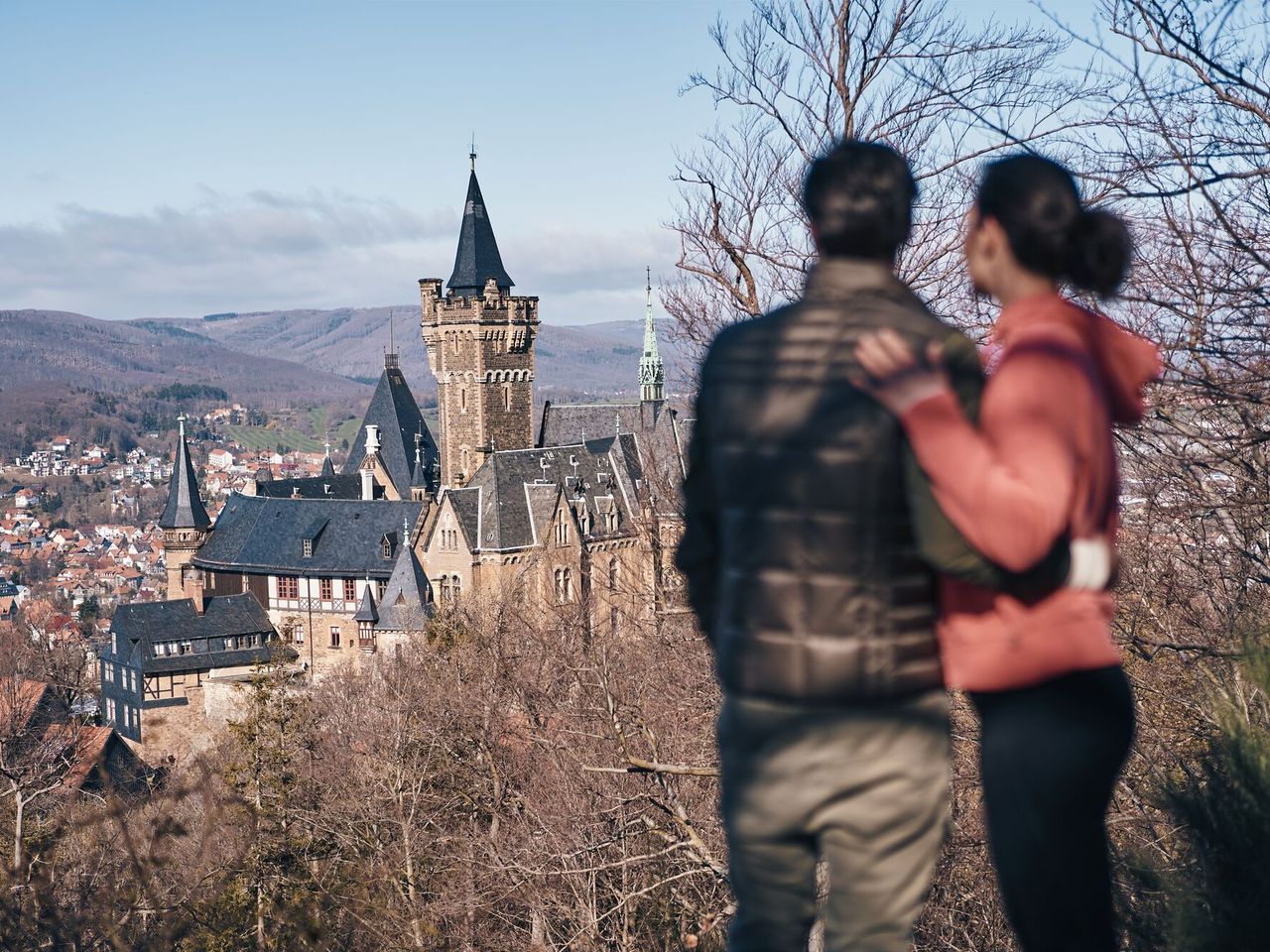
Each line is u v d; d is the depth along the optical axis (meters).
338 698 45.41
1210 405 8.02
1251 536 9.47
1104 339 2.68
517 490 84.12
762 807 2.44
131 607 88.38
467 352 111.62
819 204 2.53
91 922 16.59
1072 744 2.38
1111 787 2.49
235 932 20.95
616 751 16.67
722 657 2.47
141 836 19.11
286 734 39.03
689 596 2.72
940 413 2.19
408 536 86.50
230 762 38.03
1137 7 7.08
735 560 2.43
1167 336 7.98
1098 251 2.62
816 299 2.49
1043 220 2.60
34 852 18.16
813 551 2.32
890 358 2.25
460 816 34.47
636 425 114.56
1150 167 7.45
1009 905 2.55
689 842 12.45
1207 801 4.45
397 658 43.62
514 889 23.75
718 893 16.20
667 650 17.50
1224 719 4.60
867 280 2.49
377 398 122.94
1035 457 2.25
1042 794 2.40
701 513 2.66
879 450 2.28
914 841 2.42
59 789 34.94
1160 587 11.50
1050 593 2.37
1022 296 2.70
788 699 2.36
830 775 2.37
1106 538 2.44
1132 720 2.50
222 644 90.44
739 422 2.43
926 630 2.40
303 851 29.31
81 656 79.19
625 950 20.05
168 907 18.02
